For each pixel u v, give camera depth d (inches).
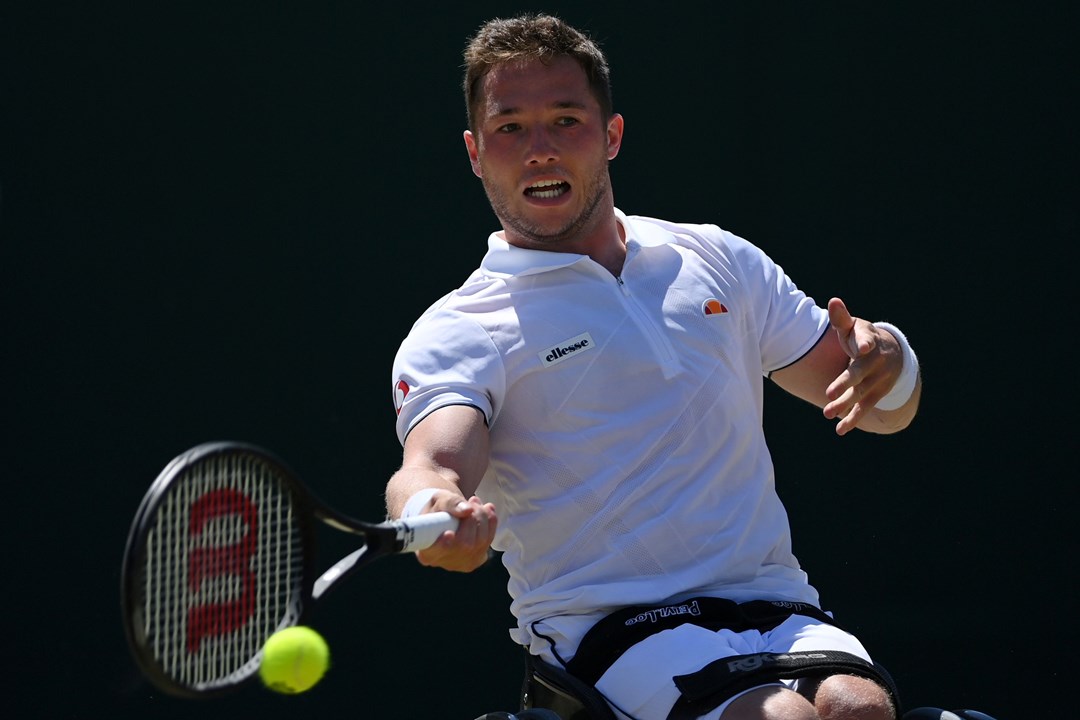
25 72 703.7
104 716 675.4
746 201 734.5
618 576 349.7
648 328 359.9
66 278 701.9
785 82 736.3
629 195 730.8
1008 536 732.7
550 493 352.8
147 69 708.0
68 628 682.8
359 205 716.7
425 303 716.0
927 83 739.4
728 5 735.1
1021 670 706.2
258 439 703.7
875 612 727.7
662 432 353.1
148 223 705.6
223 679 269.6
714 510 356.8
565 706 348.5
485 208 719.1
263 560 283.1
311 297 712.4
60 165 703.1
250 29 714.2
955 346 738.2
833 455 736.3
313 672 285.7
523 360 353.1
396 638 698.2
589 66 373.7
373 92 719.1
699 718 318.3
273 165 713.6
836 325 370.0
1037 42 738.8
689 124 733.3
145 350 701.3
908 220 738.8
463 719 689.6
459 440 339.0
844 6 737.6
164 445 697.0
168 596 260.5
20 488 691.4
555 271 363.3
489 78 370.3
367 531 291.6
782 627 346.6
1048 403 735.7
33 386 697.0
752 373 383.9
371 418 709.3
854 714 314.7
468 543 302.2
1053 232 738.2
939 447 735.7
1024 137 738.8
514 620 703.1
